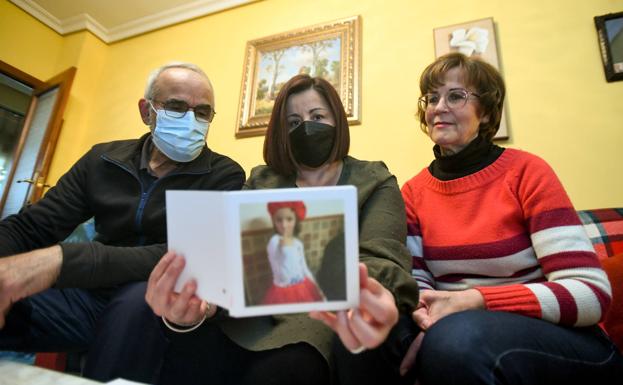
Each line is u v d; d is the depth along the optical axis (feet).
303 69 6.36
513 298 2.15
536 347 1.83
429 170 3.57
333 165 3.22
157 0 7.95
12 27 8.09
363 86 5.92
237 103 6.84
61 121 7.49
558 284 2.15
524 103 4.89
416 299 2.05
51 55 8.68
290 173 3.26
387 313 1.56
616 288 2.89
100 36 8.84
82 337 2.92
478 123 3.22
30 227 3.19
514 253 2.66
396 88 5.69
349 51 6.10
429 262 3.13
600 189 4.28
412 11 5.99
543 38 5.08
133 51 8.54
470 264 2.83
